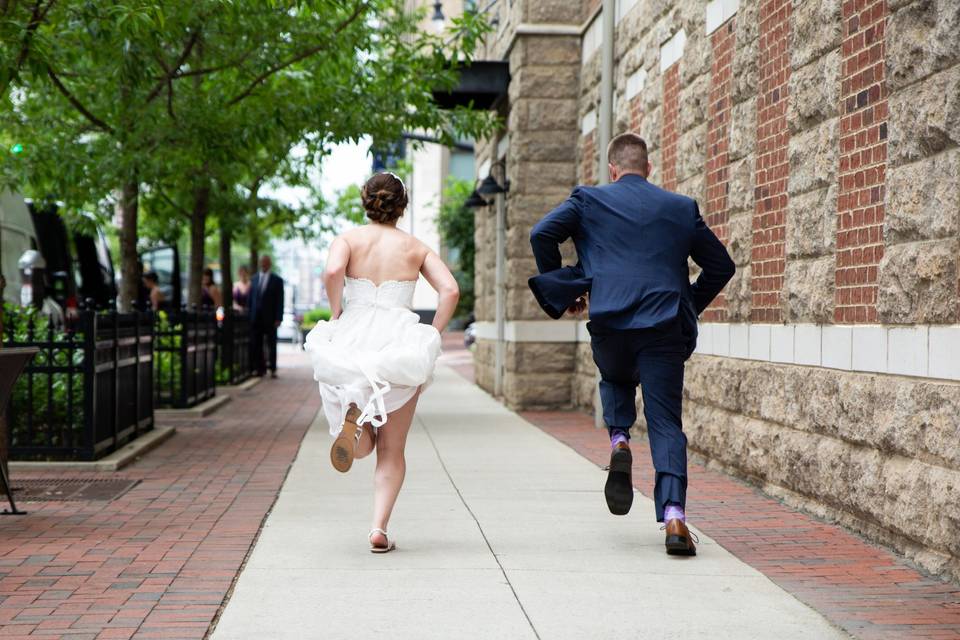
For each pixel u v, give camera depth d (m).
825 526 6.48
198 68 12.39
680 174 9.85
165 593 4.90
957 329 5.22
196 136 11.90
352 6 12.90
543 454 9.85
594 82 13.38
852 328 6.38
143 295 19.97
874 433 6.02
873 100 6.16
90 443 8.84
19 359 6.52
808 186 7.03
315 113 12.38
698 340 9.38
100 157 12.39
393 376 5.46
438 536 6.15
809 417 6.93
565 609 4.66
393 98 12.98
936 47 5.41
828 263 6.74
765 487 7.63
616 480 5.79
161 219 19.12
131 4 8.84
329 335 5.59
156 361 13.60
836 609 4.70
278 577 5.16
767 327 7.75
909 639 4.27
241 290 24.02
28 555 5.66
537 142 14.37
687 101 9.62
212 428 12.02
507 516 6.78
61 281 17.67
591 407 13.41
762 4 7.89
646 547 5.87
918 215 5.60
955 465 5.20
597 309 5.68
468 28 13.05
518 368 14.34
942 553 5.29
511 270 14.48
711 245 5.91
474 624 4.43
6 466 6.86
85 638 4.22
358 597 4.82
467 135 14.30
